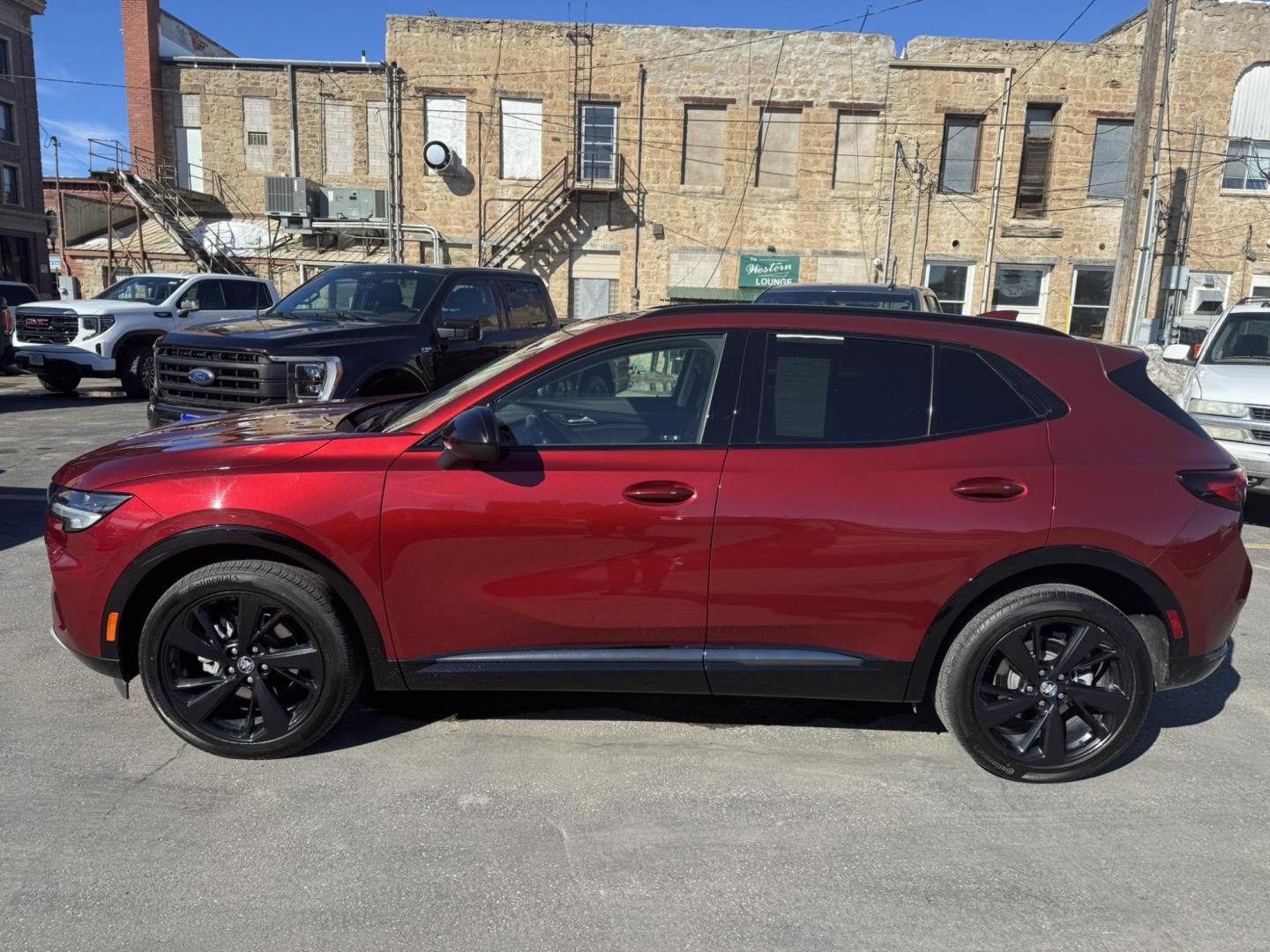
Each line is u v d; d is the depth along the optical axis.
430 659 3.20
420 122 24.09
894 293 9.36
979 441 3.11
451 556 3.08
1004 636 3.12
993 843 2.87
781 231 24.12
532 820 2.95
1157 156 19.55
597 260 24.50
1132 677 3.15
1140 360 3.36
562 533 3.06
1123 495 3.06
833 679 3.16
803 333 3.20
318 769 3.24
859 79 23.39
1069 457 3.10
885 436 3.12
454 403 3.21
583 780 3.21
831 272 24.27
